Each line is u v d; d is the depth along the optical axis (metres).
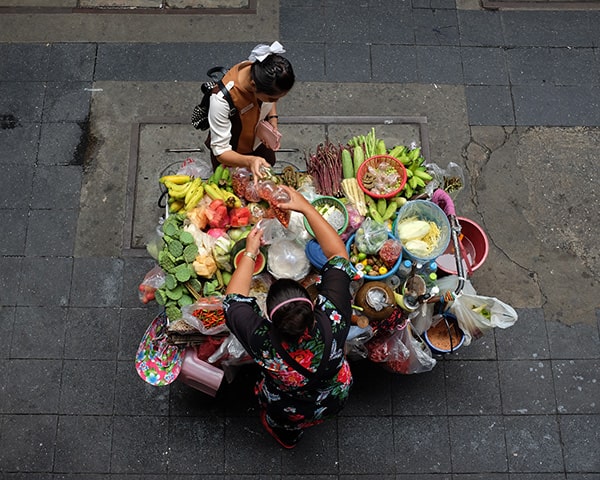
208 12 4.57
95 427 3.66
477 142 4.35
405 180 3.26
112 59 4.44
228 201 3.12
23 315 3.84
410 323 3.26
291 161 4.22
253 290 3.02
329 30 4.57
